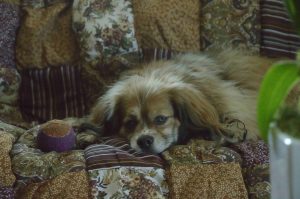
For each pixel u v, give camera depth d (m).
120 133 2.19
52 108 2.51
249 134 2.09
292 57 2.52
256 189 1.78
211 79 2.29
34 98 2.52
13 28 2.55
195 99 2.15
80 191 1.70
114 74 2.48
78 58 2.55
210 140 2.09
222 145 1.98
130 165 1.76
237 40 2.55
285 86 0.71
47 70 2.53
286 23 2.53
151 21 2.51
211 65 2.40
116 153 1.82
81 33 2.51
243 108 2.19
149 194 1.71
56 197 1.69
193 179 1.76
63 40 2.57
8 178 1.72
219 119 2.17
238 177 1.78
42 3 2.62
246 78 2.38
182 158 1.81
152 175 1.76
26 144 1.99
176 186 1.74
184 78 2.27
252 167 1.83
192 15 2.56
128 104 2.15
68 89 2.51
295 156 0.78
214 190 1.74
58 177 1.71
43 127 1.97
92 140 2.11
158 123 2.09
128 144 2.03
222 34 2.56
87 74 2.50
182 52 2.53
